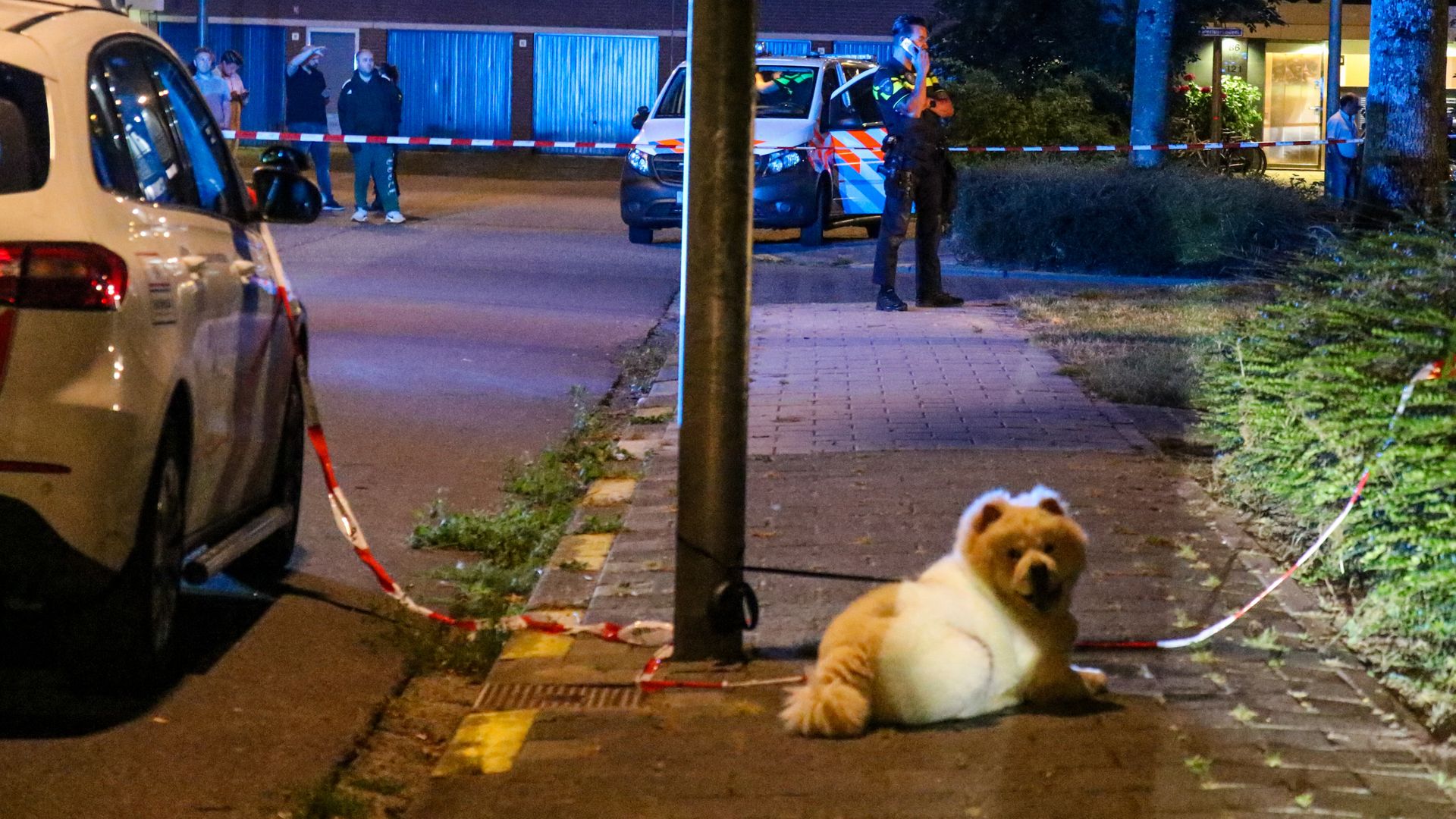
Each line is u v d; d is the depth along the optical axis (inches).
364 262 691.4
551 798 168.7
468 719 194.2
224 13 1739.7
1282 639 215.2
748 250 200.1
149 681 200.1
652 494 311.0
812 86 806.5
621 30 1754.4
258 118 1765.5
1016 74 1111.6
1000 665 180.4
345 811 169.2
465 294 602.5
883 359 459.5
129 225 193.8
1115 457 325.1
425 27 1756.9
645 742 181.8
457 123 1777.8
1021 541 174.6
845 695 177.2
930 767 170.2
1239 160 1230.9
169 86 233.3
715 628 204.8
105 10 225.8
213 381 212.7
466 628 232.8
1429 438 230.8
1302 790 164.6
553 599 244.8
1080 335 498.0
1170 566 249.1
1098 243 717.9
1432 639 209.5
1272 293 552.1
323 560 272.5
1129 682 196.4
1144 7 903.1
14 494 178.9
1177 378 397.4
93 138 196.2
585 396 422.3
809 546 261.7
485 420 390.6
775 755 175.8
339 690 209.0
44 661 213.9
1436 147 729.0
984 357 462.3
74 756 182.9
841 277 688.4
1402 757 174.2
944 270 718.5
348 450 354.0
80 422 179.9
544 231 837.2
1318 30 1704.0
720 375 201.0
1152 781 166.6
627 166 776.3
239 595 249.4
